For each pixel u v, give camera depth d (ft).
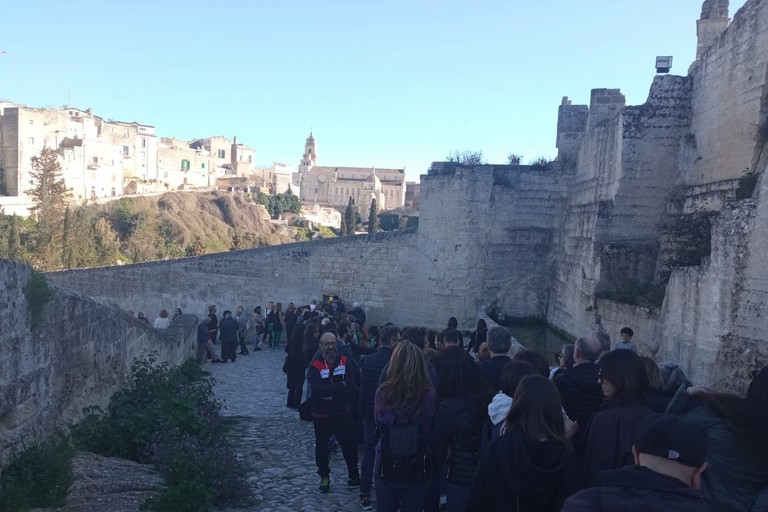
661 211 60.44
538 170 80.43
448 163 77.61
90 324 32.04
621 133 60.59
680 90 59.52
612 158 63.05
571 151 80.23
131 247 272.31
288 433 36.65
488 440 17.31
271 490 26.68
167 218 326.65
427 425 18.74
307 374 26.73
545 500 12.89
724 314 40.29
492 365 21.77
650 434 9.93
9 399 22.49
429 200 77.77
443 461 18.53
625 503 9.25
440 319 77.36
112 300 87.45
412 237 78.79
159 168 410.93
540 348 69.10
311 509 24.22
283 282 83.41
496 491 13.32
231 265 84.69
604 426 14.46
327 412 26.27
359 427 33.04
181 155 429.79
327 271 82.07
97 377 32.94
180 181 428.56
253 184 474.08
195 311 85.76
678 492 9.32
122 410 32.50
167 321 67.92
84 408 30.45
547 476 12.66
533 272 81.00
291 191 481.05
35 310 25.11
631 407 14.60
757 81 46.75
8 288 23.02
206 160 453.17
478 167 76.38
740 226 38.99
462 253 76.48
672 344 47.03
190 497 21.94
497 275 80.84
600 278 61.52
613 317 58.49
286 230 387.75
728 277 39.93
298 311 64.39
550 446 13.05
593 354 19.80
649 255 60.49
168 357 50.47
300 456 32.04
